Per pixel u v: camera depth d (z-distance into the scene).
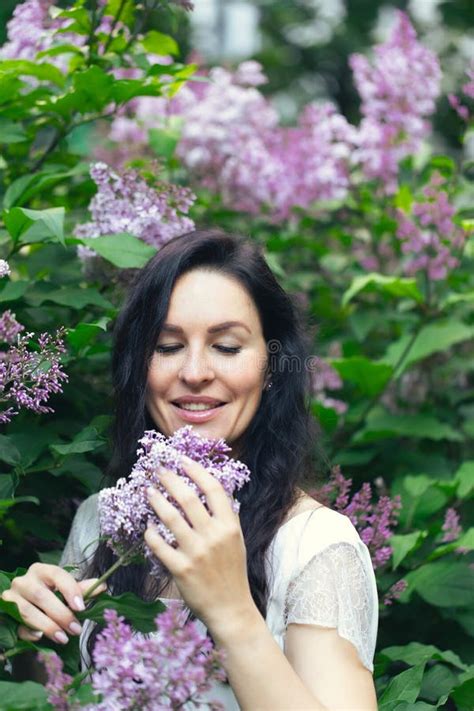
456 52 9.28
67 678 1.46
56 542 2.51
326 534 1.84
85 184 2.94
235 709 1.78
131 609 1.66
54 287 2.45
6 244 2.86
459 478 2.87
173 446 1.62
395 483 2.93
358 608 1.79
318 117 4.01
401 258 3.89
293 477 1.98
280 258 4.10
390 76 3.77
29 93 2.71
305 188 4.02
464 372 3.84
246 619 1.57
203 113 3.88
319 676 1.70
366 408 3.32
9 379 1.90
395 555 2.44
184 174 3.98
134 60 2.75
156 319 1.91
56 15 2.73
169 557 1.55
